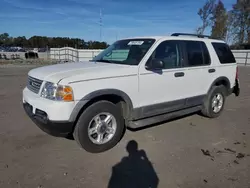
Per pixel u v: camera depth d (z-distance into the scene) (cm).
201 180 278
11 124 449
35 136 396
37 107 316
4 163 306
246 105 660
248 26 3884
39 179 273
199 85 470
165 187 263
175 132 434
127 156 336
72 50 2973
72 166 304
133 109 368
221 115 552
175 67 420
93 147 338
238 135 425
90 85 317
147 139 398
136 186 264
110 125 358
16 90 789
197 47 468
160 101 402
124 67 359
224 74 523
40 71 358
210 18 4225
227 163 320
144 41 414
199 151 356
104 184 267
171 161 323
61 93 301
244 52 2461
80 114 326
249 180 279
